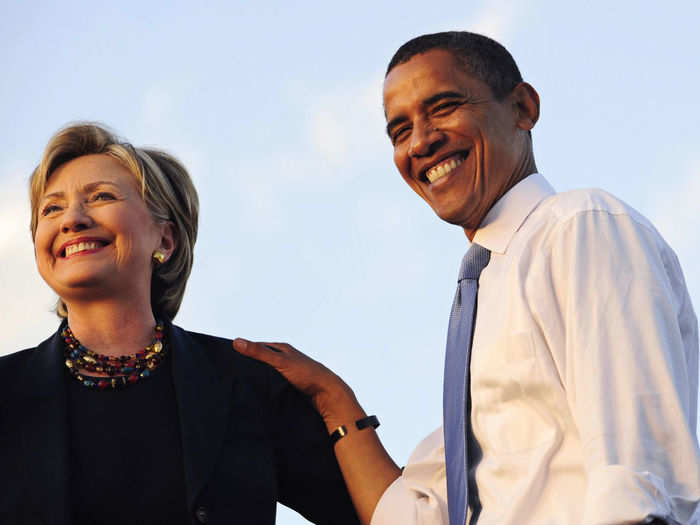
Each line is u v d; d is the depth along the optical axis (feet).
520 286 13.30
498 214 14.42
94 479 13.84
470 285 14.19
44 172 15.25
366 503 15.52
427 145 14.64
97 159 15.43
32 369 14.69
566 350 12.60
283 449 15.74
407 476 15.37
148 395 14.67
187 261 16.16
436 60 14.83
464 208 14.65
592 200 13.28
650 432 11.71
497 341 13.34
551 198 14.03
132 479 13.97
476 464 13.64
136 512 13.79
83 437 14.15
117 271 14.84
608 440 11.71
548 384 12.85
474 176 14.61
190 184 16.34
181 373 14.88
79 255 14.78
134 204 15.30
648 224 13.14
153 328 15.30
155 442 14.29
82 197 15.08
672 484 11.51
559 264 13.03
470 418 13.74
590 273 12.66
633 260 12.60
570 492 12.65
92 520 13.67
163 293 16.01
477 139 14.60
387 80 15.11
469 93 14.65
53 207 15.08
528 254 13.46
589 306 12.45
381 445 15.93
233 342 15.83
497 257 14.24
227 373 15.62
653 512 11.09
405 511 15.08
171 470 14.14
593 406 11.91
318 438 15.94
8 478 13.73
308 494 15.94
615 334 12.17
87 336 15.03
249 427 15.08
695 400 12.82
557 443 12.83
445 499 15.03
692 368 12.91
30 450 13.85
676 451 11.60
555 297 13.01
